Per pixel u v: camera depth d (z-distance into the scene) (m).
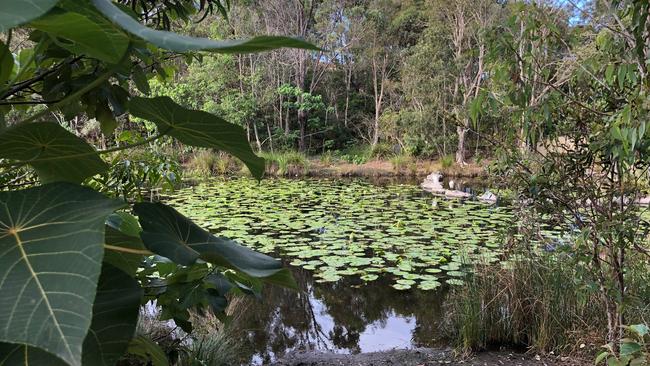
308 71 20.30
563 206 2.41
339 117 20.41
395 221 7.34
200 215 7.53
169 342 2.74
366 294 4.44
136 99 0.50
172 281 0.95
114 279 0.43
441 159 15.67
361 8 19.20
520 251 3.14
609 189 2.24
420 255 5.43
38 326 0.28
